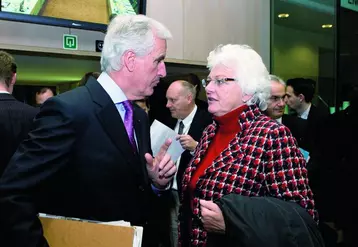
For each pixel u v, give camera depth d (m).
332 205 2.61
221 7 3.88
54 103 1.07
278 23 4.41
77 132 1.07
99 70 3.04
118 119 1.16
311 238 1.09
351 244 2.57
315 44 4.46
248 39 4.20
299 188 1.20
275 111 2.38
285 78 4.47
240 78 1.35
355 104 2.57
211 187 1.31
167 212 2.61
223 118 1.39
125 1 2.97
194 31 3.63
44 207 1.12
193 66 3.58
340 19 4.39
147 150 1.33
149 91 1.25
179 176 2.52
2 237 0.96
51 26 2.65
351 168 2.54
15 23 2.48
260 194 1.26
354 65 4.48
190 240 1.41
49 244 1.05
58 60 2.75
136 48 1.17
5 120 1.97
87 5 2.75
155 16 3.30
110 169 1.12
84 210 1.11
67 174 1.09
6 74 2.08
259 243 1.06
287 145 1.25
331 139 2.61
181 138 2.22
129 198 1.18
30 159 0.99
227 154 1.33
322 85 4.47
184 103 2.77
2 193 0.95
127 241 0.95
